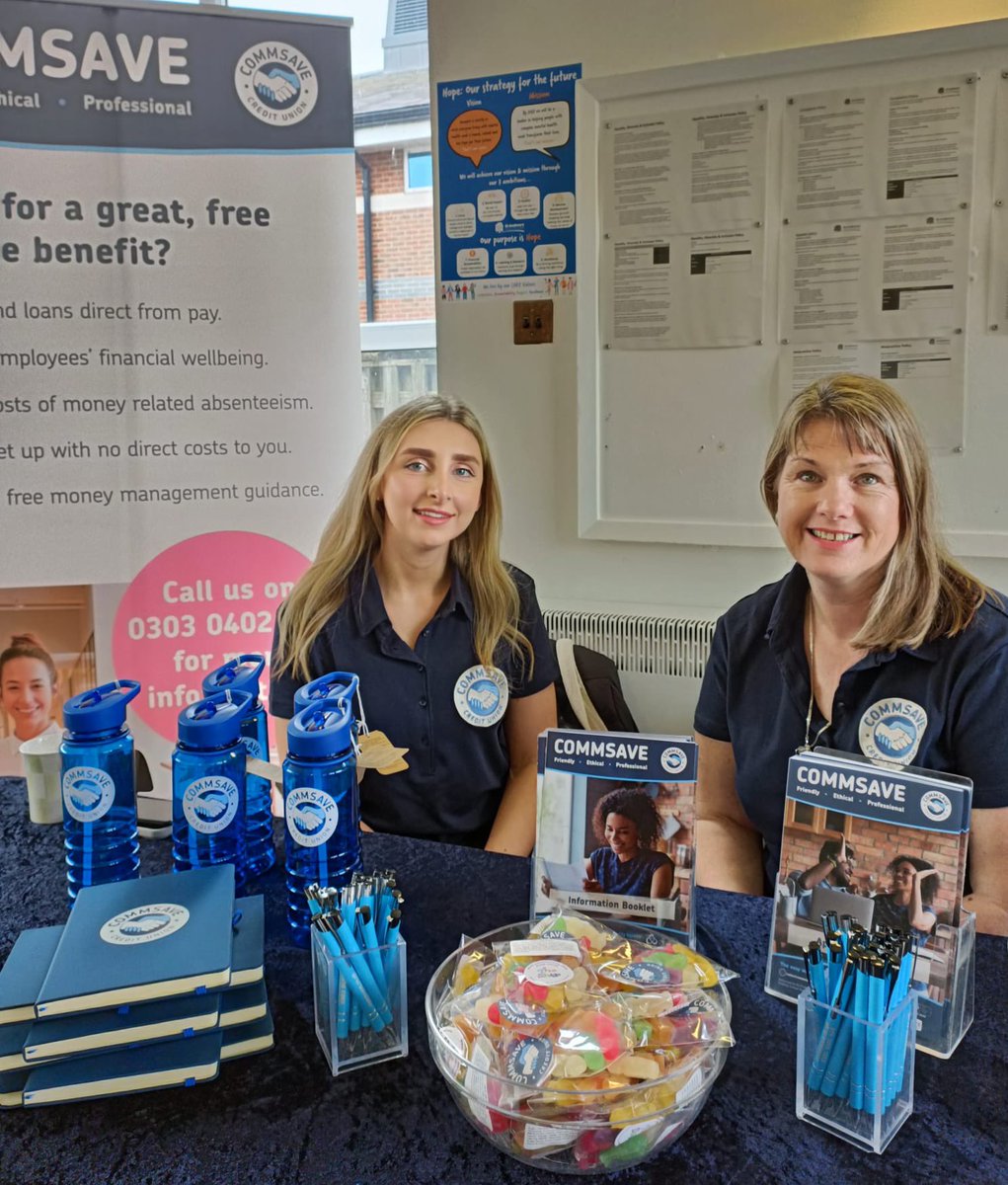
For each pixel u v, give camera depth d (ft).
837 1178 2.16
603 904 3.07
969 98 6.32
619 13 7.03
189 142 5.97
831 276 6.82
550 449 7.82
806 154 6.74
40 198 5.85
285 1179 2.17
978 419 6.62
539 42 7.29
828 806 2.78
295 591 5.41
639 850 3.03
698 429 7.33
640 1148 2.17
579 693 7.11
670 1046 2.29
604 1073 2.19
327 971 2.51
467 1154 2.24
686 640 7.32
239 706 3.49
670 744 3.00
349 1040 2.54
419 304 8.91
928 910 2.62
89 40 5.76
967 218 6.46
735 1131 2.31
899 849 2.67
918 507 4.29
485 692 5.18
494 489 5.28
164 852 3.92
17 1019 2.40
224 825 3.40
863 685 4.37
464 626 5.22
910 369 6.73
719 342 7.17
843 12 6.51
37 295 5.92
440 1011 2.51
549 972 2.46
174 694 6.48
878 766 2.76
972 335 6.56
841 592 4.41
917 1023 2.49
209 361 6.20
